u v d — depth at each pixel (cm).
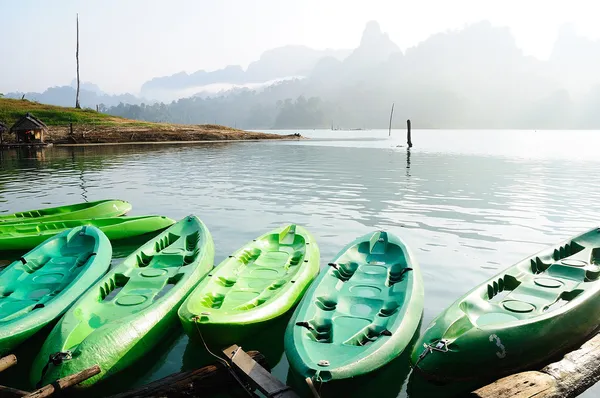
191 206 1602
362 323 632
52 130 5081
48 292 799
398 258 863
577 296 635
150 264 895
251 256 927
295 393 477
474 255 1035
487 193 1822
